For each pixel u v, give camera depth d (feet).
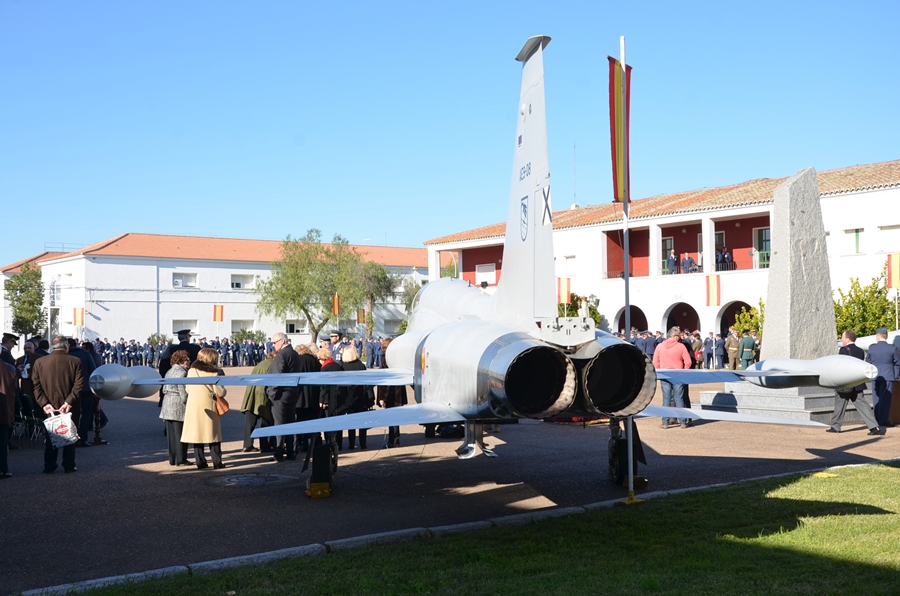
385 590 17.52
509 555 20.35
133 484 31.50
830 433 44.73
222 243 213.25
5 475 33.04
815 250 53.72
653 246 122.62
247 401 40.63
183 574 19.03
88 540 22.71
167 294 188.55
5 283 197.47
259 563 19.99
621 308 127.13
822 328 53.57
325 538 22.67
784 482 29.27
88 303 178.29
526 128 25.63
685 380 24.48
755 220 123.13
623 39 31.91
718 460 35.70
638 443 29.71
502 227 152.15
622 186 31.19
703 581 17.75
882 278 92.99
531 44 24.95
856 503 25.54
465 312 32.58
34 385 34.53
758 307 109.40
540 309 24.12
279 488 30.58
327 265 191.31
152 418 59.06
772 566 18.78
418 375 28.19
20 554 21.33
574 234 134.00
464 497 28.50
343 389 40.65
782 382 23.21
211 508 26.91
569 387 20.20
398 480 32.19
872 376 21.09
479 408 21.95
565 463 35.78
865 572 18.10
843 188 104.73
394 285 218.18
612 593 17.03
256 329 200.03
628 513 24.93
